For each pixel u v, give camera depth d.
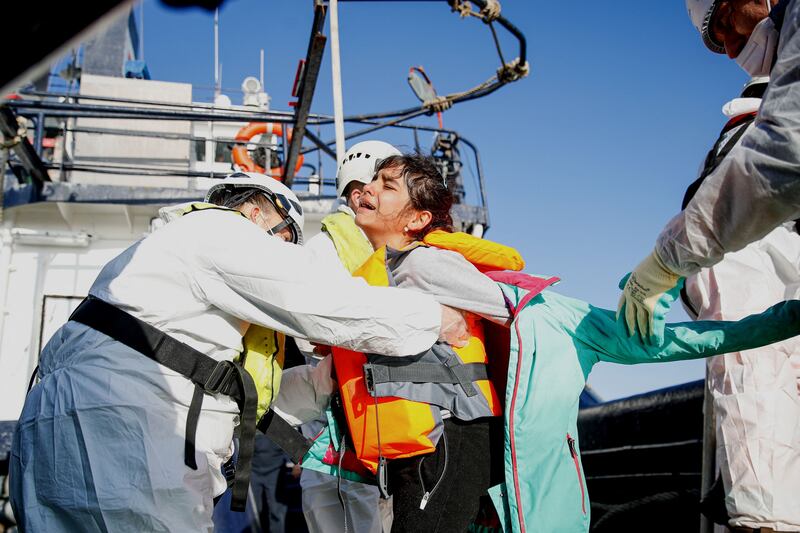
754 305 2.54
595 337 2.33
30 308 6.23
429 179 2.65
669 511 4.66
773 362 2.50
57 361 2.10
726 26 2.62
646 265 2.06
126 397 1.96
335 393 2.53
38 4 0.63
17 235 6.33
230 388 2.16
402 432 2.12
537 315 2.32
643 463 5.18
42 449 1.97
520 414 2.17
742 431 2.45
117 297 2.09
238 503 2.10
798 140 1.61
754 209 1.74
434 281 2.33
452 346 2.29
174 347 2.08
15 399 5.98
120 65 9.94
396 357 2.20
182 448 2.01
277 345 2.38
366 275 2.46
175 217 2.38
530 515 2.11
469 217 7.03
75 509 1.89
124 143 8.12
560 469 2.19
